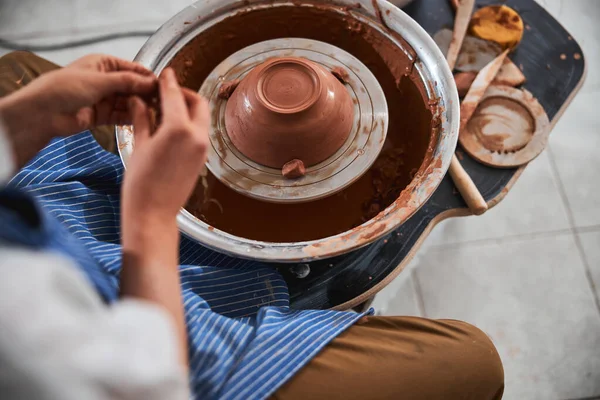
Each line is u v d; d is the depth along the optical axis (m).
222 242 0.93
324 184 1.07
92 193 1.03
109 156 1.14
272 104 1.03
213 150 1.12
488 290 1.70
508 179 1.21
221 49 1.27
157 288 0.60
